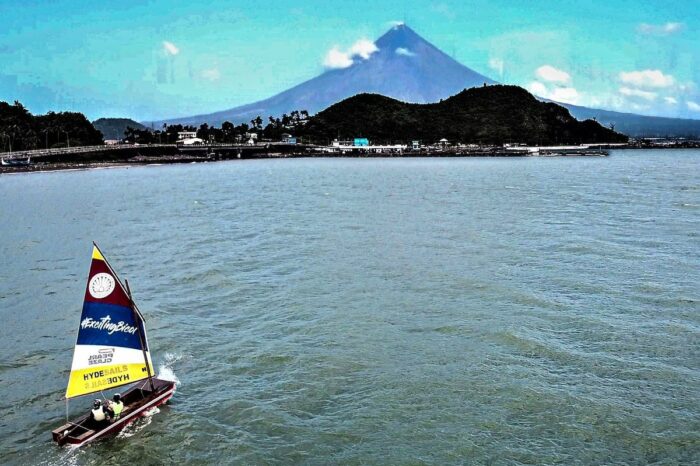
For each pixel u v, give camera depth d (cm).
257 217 9219
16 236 7694
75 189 14275
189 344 3766
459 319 4122
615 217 8525
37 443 2683
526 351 3556
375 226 8119
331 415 2866
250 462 2511
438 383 3158
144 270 5697
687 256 5838
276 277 5350
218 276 5369
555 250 6262
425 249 6462
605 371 3275
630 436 2645
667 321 4012
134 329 2977
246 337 3875
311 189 14050
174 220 8981
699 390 3045
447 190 13350
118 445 2652
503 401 2961
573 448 2562
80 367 2784
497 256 6022
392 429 2730
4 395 3136
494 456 2512
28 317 4384
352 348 3647
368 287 4959
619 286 4841
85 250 6744
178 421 2834
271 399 3031
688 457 2491
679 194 11600
